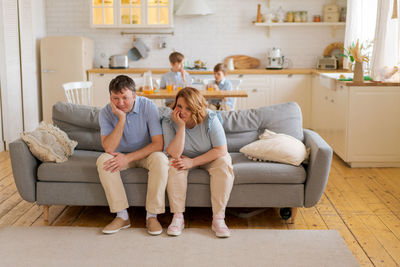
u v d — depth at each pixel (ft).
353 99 15.30
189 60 23.71
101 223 10.80
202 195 10.23
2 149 18.34
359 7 20.08
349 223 10.85
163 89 17.53
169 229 9.89
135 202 10.32
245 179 10.16
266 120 11.88
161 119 10.60
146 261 8.76
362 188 13.44
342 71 21.20
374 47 15.84
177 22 23.50
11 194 12.82
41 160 10.49
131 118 10.40
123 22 22.53
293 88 22.08
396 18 14.92
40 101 22.40
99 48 23.84
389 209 11.76
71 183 10.36
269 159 10.64
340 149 16.25
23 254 9.05
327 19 22.71
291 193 10.28
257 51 23.57
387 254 9.25
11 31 18.57
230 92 16.24
